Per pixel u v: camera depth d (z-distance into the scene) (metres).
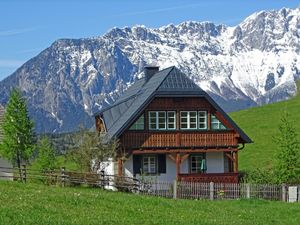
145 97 61.97
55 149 66.06
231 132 62.66
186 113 62.00
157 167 62.31
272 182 54.88
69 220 27.23
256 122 94.81
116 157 60.00
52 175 54.50
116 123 63.12
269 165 70.81
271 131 87.94
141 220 29.36
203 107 62.28
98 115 68.75
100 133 64.50
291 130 54.78
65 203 32.47
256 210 41.00
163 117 61.44
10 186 39.47
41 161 64.50
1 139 64.50
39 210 29.03
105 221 27.88
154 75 69.00
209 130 62.19
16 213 27.42
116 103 69.94
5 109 67.81
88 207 31.97
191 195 52.53
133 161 61.84
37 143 65.75
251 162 74.12
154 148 60.97
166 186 55.25
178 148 61.53
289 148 54.03
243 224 32.56
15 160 64.94
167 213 32.94
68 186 54.09
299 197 49.81
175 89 61.53
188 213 34.28
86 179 54.62
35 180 55.81
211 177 60.81
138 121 60.88
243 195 51.72
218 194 51.84
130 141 60.53
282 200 50.19
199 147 61.91
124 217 29.75
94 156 57.56
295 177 53.66
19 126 64.62
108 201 34.94
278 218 37.81
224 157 64.06
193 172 63.28
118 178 56.56
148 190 54.19
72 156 58.38
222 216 35.25
